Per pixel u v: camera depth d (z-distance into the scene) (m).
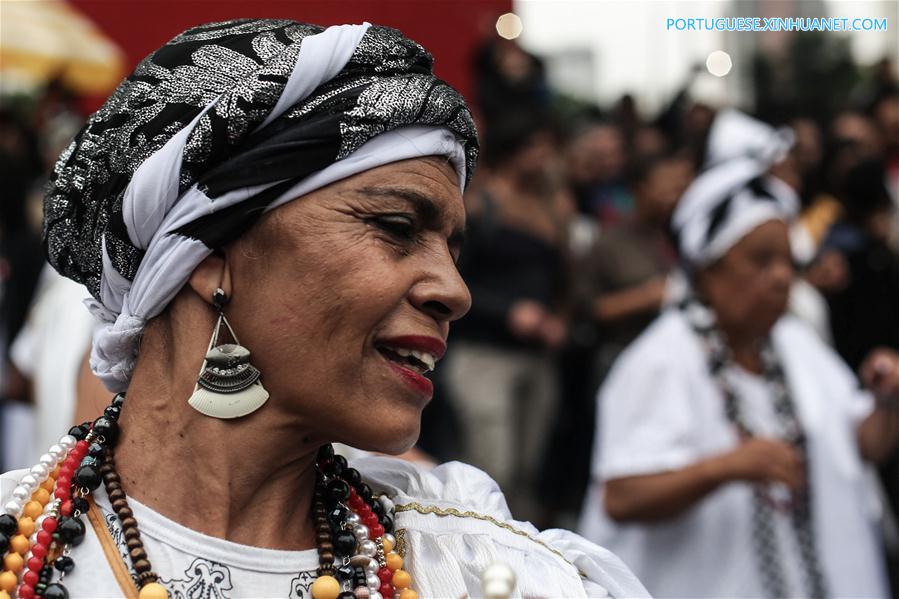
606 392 4.25
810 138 8.36
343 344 1.85
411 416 1.90
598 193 8.36
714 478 3.94
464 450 6.34
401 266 1.87
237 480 1.90
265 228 1.86
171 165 1.84
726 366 4.20
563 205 6.89
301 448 1.92
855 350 6.76
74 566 1.84
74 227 1.96
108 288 1.96
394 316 1.87
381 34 1.90
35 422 4.04
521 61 7.03
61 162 1.96
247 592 1.87
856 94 10.03
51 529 1.86
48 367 3.89
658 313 6.87
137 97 1.88
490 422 6.35
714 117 7.09
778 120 8.95
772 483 3.97
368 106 1.84
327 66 1.85
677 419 4.11
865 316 6.77
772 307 4.19
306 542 1.97
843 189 7.05
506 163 6.62
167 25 8.23
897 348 6.75
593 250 7.00
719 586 4.05
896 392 4.33
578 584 2.03
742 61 10.09
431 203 1.90
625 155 8.31
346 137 1.84
